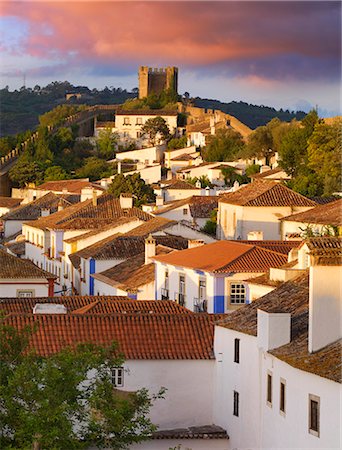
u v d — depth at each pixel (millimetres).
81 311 61375
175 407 51469
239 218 103500
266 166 168750
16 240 136875
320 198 107062
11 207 178625
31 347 50625
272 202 103125
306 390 40250
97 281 89188
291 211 103000
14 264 86500
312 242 42219
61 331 52094
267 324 44531
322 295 41031
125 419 43906
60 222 118438
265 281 63031
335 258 41281
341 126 123250
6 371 43500
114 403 43719
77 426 46625
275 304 49812
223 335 50781
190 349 52062
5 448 40500
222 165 181750
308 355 40969
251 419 46969
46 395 41969
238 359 49062
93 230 109875
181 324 53531
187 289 71750
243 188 109750
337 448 37438
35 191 180250
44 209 147000
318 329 41094
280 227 95688
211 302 67812
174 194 151750
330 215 84375
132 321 53406
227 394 50094
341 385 37125
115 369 51000
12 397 42156
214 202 124188
